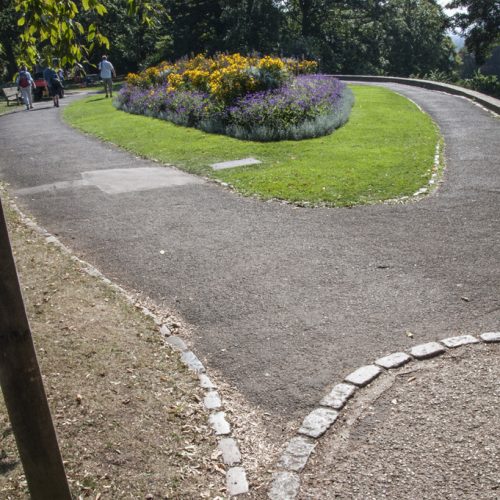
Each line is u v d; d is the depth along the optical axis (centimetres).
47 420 259
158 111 1922
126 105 2191
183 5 5128
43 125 1947
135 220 854
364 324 521
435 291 579
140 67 5250
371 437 375
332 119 1533
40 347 468
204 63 2202
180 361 472
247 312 557
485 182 959
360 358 468
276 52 4684
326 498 328
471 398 405
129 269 673
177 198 961
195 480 342
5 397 251
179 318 553
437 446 361
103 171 1183
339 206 873
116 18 4531
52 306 550
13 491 325
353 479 340
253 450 373
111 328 513
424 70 5788
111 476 339
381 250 693
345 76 3731
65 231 818
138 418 390
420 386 424
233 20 4831
